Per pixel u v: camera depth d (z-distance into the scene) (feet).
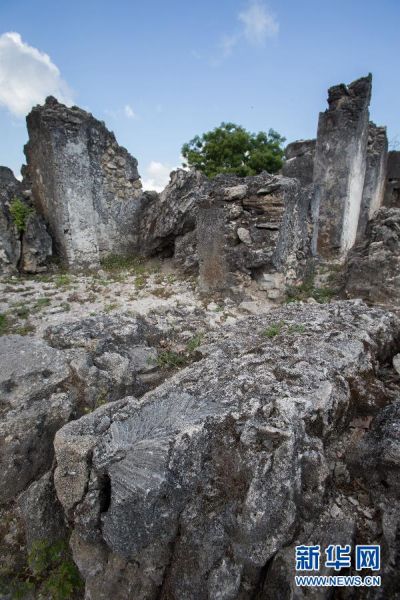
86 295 19.43
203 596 5.49
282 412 6.06
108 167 26.12
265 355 8.32
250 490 5.46
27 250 23.15
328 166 26.63
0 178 25.04
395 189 41.60
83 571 5.95
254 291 17.80
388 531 5.59
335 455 7.07
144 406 6.79
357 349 8.63
